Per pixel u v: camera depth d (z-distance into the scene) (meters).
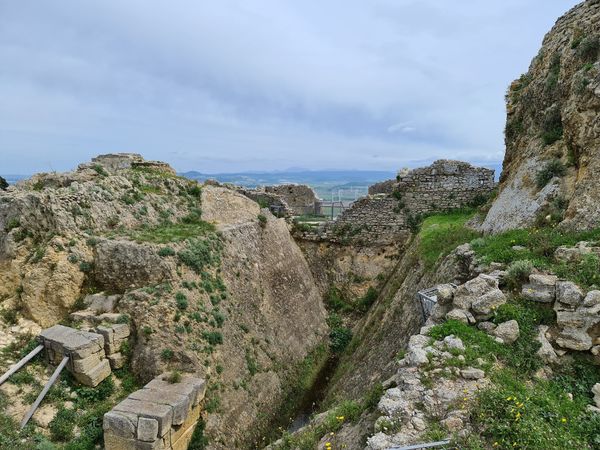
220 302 15.00
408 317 13.69
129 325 12.67
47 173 16.78
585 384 7.21
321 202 33.19
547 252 10.07
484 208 18.81
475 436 5.81
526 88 17.70
